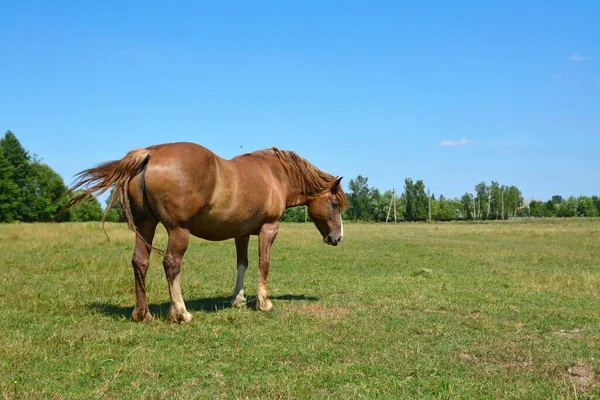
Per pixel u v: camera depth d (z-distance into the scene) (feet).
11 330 19.49
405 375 15.56
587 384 15.24
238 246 26.71
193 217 21.15
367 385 14.43
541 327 22.65
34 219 206.49
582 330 22.04
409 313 25.12
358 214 270.26
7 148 212.02
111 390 13.58
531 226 156.15
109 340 18.26
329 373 15.34
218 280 36.88
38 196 207.41
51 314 22.72
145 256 21.20
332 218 28.78
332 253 60.08
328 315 23.95
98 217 233.96
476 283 36.22
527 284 35.81
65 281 33.88
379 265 48.70
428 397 13.60
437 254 60.39
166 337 18.92
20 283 32.48
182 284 33.76
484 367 16.57
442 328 21.74
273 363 16.38
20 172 210.38
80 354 16.58
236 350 17.57
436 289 32.83
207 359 16.48
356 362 16.72
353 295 30.25
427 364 16.60
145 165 20.52
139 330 19.81
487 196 366.43
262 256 25.23
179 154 20.53
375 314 24.43
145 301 21.45
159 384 14.11
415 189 295.69
